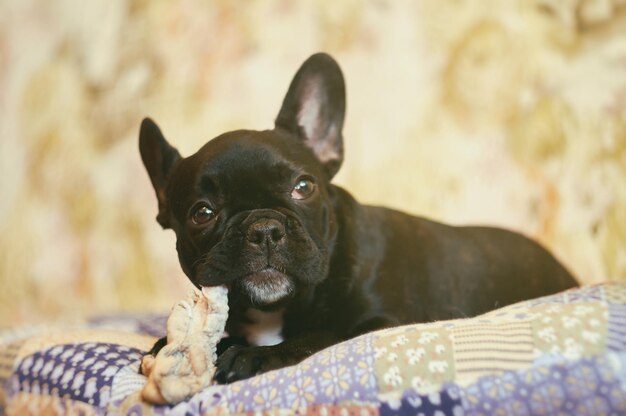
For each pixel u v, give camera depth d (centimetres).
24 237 105
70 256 103
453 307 63
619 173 87
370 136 95
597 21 90
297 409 45
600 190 87
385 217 63
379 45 96
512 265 67
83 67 105
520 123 91
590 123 89
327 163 64
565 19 91
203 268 54
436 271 63
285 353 51
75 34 105
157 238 99
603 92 88
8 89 108
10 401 57
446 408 43
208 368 48
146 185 100
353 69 96
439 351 44
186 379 47
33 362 57
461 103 93
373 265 60
